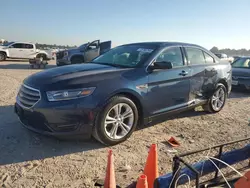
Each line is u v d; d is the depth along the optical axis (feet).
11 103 19.93
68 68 13.51
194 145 13.20
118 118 12.37
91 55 45.65
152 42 16.30
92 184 9.32
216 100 19.15
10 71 43.27
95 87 11.56
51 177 9.64
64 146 12.21
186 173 7.90
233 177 9.50
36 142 12.48
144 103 13.30
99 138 11.94
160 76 14.02
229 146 13.21
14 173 9.76
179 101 15.51
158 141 13.47
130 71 13.07
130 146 12.62
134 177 9.87
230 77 20.15
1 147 11.78
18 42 69.15
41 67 53.78
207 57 18.30
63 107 11.00
